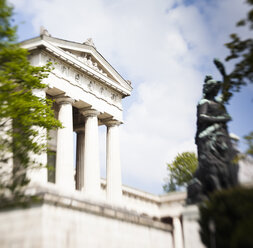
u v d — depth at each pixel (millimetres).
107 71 70000
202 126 27484
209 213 22141
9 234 28375
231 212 21000
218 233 21359
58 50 57938
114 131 71438
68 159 56500
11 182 35719
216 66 27906
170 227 31703
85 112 65312
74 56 62344
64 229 28469
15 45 33844
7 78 34844
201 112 27359
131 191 60062
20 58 34562
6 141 35906
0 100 33406
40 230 27188
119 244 31922
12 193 30781
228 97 27938
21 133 38781
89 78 65562
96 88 67125
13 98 34594
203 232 22688
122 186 62562
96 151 63812
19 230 28078
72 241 28703
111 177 68250
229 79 27016
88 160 62562
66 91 59250
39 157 47688
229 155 25719
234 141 26750
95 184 61375
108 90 70625
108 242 31141
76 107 66188
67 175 55562
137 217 34188
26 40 56000
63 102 59531
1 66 35375
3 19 32219
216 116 27266
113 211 32719
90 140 63719
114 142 70812
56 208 28562
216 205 21766
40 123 40594
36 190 32125
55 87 57250
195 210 25453
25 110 36750
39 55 55594
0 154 37594
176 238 30281
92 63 67125
